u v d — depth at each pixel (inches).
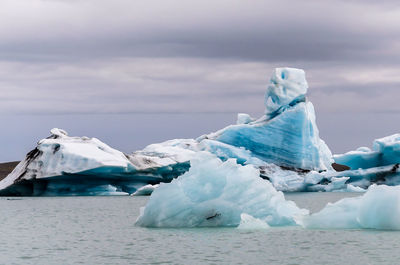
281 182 3538.4
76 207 2386.8
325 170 3735.2
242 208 1291.8
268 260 947.3
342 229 1234.0
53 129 3469.5
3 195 3302.2
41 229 1492.4
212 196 1301.7
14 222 1712.6
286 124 3671.3
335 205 1272.1
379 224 1224.8
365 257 957.8
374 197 1238.9
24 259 992.2
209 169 1310.3
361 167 3683.6
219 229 1258.0
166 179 3489.2
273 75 3782.0
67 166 3068.4
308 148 3678.6
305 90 3745.1
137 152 3629.4
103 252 1051.3
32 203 2696.9
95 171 3075.8
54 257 1009.5
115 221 1685.5
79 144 3203.7
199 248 1052.5
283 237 1150.3
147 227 1339.8
